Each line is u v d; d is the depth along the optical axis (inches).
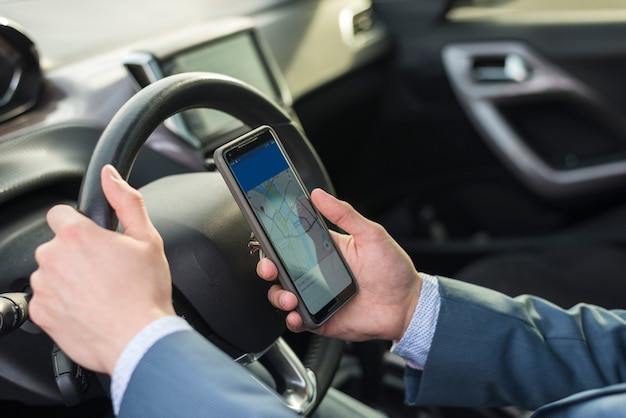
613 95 69.6
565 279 55.5
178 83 28.5
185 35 50.3
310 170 33.9
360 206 76.9
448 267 71.8
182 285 28.7
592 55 69.1
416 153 76.4
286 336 47.6
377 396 47.9
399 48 73.1
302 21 64.6
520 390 32.1
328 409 36.2
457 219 78.8
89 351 22.3
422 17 72.2
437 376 31.7
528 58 70.3
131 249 22.4
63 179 38.7
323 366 34.3
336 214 29.6
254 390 22.0
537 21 70.1
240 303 29.7
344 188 73.8
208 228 29.5
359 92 68.4
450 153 75.7
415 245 72.3
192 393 21.3
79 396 27.5
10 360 32.0
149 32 59.4
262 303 30.5
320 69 63.0
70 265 21.9
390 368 50.0
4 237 33.3
